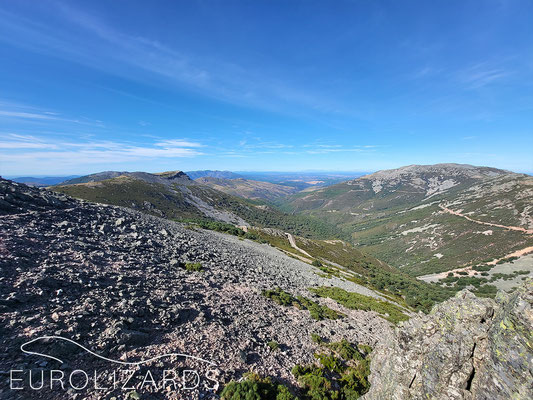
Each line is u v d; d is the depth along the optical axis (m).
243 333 16.52
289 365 15.22
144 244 26.06
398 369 12.16
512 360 8.72
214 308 18.25
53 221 22.81
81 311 12.03
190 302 17.66
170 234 36.00
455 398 9.77
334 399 13.53
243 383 11.20
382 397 12.31
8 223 18.77
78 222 25.03
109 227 26.97
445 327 11.48
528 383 8.12
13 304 10.89
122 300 14.32
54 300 12.16
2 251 14.52
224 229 92.25
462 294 12.25
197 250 32.62
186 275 22.86
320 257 111.81
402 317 35.62
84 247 19.64
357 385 15.47
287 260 66.94
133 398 8.90
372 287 75.06
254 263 40.62
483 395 9.18
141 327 13.03
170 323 14.40
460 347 10.51
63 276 14.34
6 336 9.30
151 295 16.47
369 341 23.00
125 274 17.92
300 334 19.84
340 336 22.27
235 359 13.55
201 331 14.84
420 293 94.19
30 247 16.39
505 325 9.38
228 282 25.41
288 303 26.25
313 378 14.09
